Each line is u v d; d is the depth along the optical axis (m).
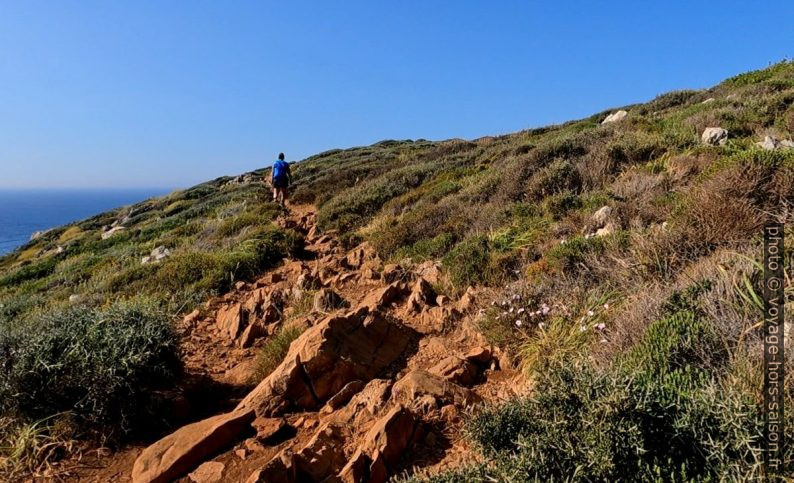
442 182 14.58
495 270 6.82
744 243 4.77
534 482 2.21
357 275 8.63
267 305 6.89
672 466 2.26
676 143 9.86
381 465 3.21
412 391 4.05
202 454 3.65
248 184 29.83
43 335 4.48
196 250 12.27
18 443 3.81
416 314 6.32
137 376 4.29
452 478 2.61
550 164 10.20
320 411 4.22
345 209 14.62
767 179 5.50
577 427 2.46
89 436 4.07
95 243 21.34
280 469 3.12
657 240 5.31
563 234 7.31
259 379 5.14
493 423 3.02
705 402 2.46
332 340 4.82
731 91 16.06
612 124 13.91
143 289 8.95
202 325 6.95
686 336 3.42
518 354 4.71
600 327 4.07
